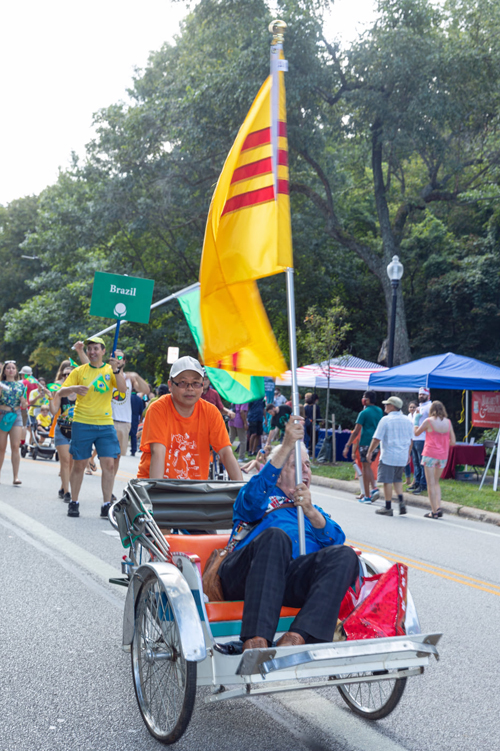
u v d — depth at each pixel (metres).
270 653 3.00
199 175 29.67
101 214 31.42
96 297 8.87
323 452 19.72
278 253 4.32
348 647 3.16
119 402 11.09
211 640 3.29
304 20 22.05
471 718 3.84
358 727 3.69
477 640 5.23
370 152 29.28
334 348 20.69
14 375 11.79
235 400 6.49
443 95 22.47
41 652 4.54
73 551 7.19
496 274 28.75
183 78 26.53
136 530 4.22
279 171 4.39
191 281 34.19
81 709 3.74
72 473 9.08
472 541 9.52
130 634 3.76
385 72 22.72
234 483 4.79
